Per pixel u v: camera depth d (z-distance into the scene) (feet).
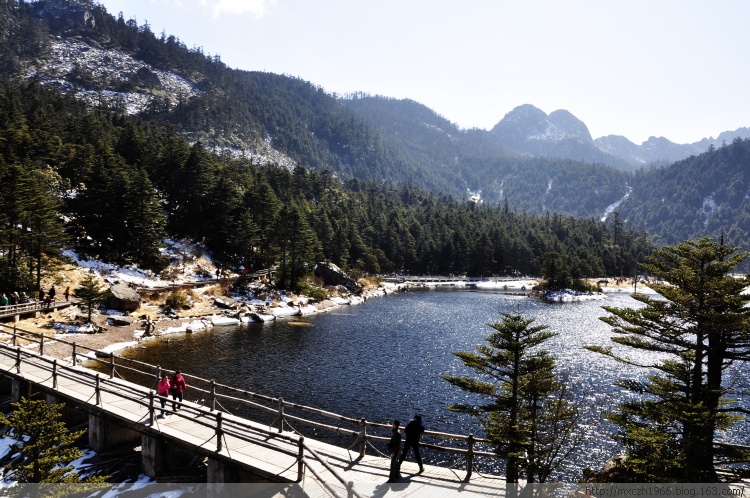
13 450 62.69
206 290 225.76
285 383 119.03
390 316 241.96
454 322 227.81
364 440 56.18
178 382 71.20
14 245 162.30
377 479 50.11
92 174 243.19
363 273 425.28
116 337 149.38
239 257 304.91
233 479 53.88
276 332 184.03
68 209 245.45
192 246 287.28
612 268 586.04
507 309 283.79
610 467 58.80
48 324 145.38
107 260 227.40
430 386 121.08
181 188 302.04
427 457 81.66
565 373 121.49
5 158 239.09
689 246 52.80
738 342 50.37
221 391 108.78
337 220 463.83
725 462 47.50
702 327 48.78
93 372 72.18
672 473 49.49
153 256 237.04
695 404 48.39
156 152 345.92
